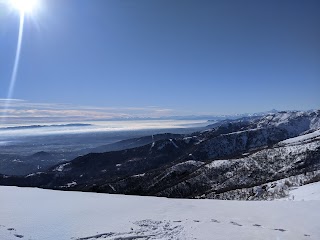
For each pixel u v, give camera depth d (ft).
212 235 33.09
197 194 285.23
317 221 40.63
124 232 32.96
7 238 28.96
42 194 55.11
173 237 31.96
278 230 36.27
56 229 32.83
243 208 48.24
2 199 47.50
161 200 53.42
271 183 168.86
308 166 282.56
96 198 53.11
